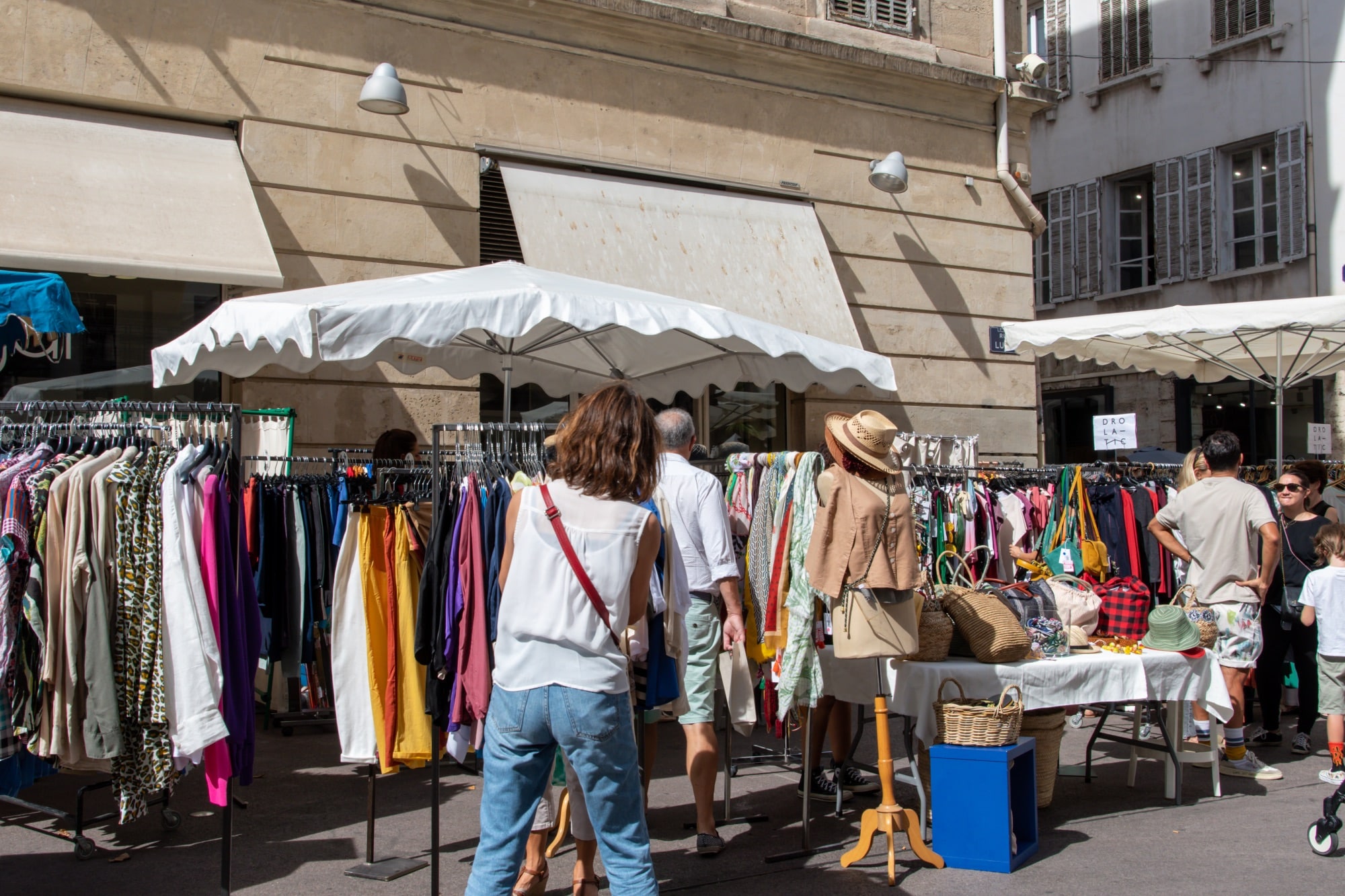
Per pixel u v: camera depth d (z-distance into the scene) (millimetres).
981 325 11633
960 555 7105
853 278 10875
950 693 4652
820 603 4996
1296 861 4422
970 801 4367
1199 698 5223
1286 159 15797
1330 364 8609
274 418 7727
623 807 3053
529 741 3020
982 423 11586
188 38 8102
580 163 9484
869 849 4418
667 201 9812
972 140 11727
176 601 3750
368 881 4180
